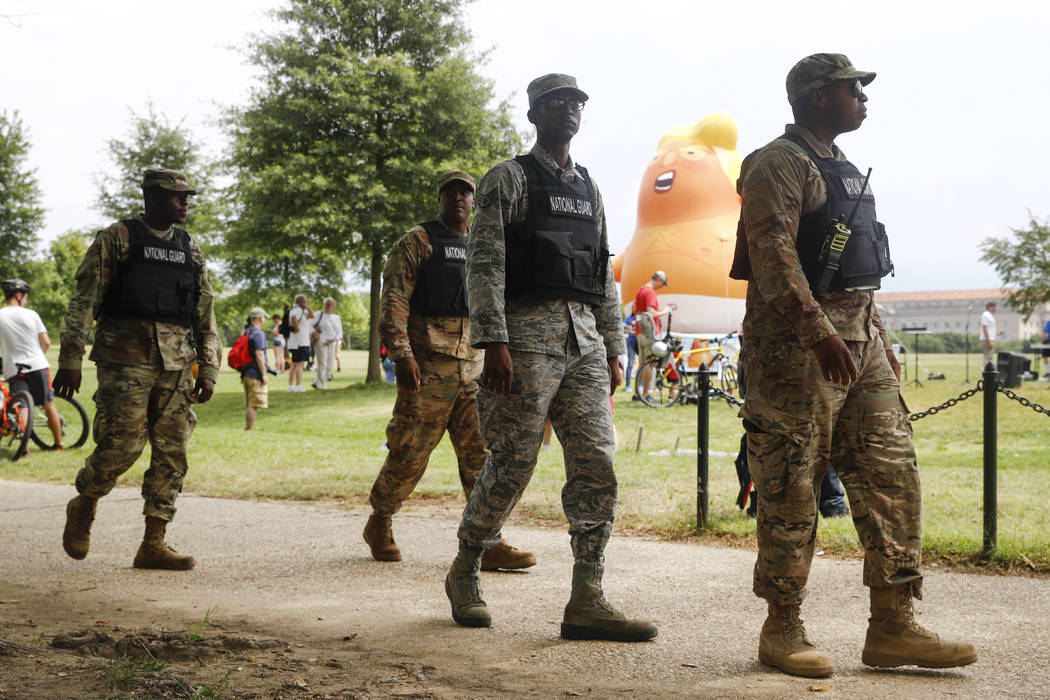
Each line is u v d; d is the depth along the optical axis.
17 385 11.09
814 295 3.29
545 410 3.78
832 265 3.27
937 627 3.90
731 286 22.31
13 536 6.29
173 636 3.58
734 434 12.77
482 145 25.72
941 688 3.13
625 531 6.28
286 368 31.56
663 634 3.85
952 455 10.38
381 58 24.67
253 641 3.63
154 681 2.96
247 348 13.73
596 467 3.80
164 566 5.26
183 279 5.36
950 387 20.77
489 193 3.74
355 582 4.91
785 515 3.32
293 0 25.16
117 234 5.20
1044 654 3.52
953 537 5.46
